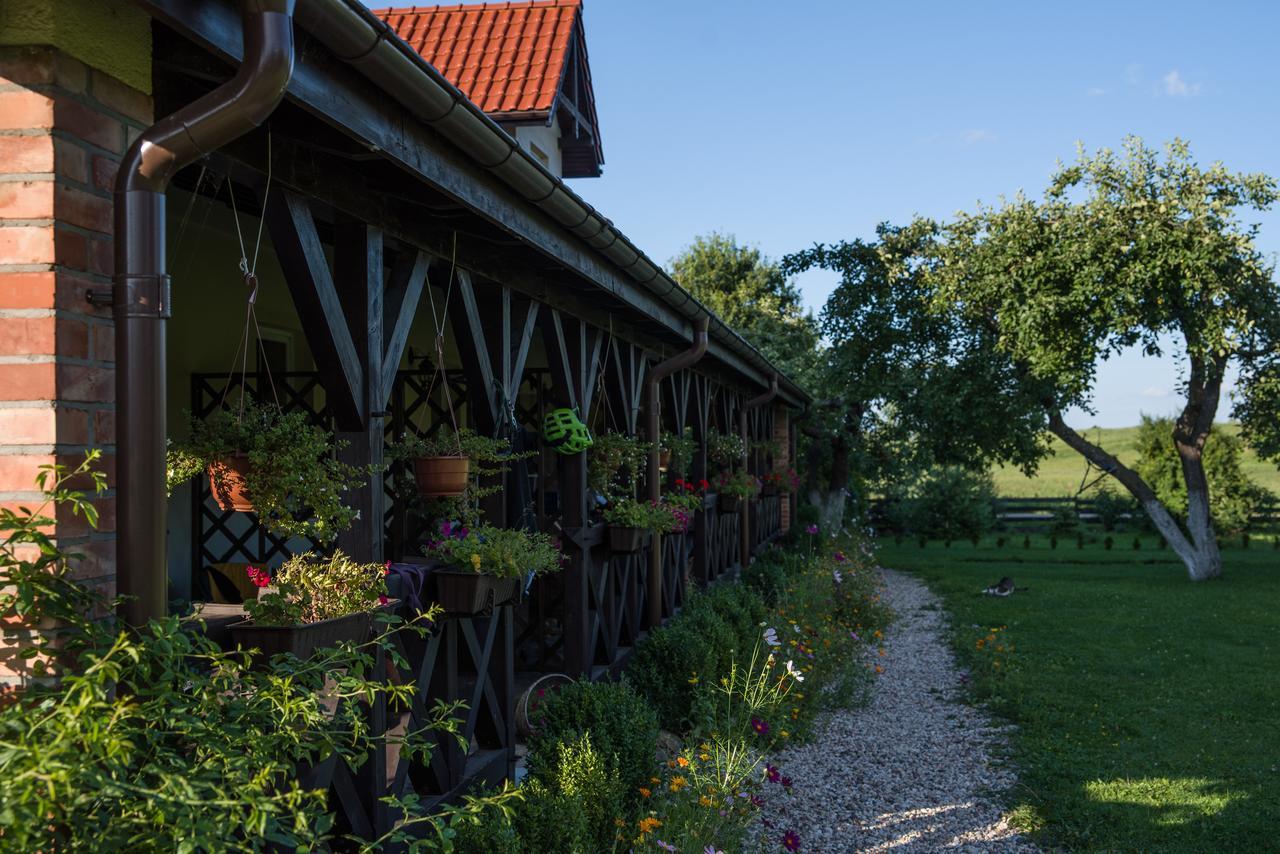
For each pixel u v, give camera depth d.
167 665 2.01
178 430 6.38
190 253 5.85
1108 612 13.40
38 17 2.03
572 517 6.16
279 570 3.04
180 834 1.72
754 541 14.47
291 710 2.23
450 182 3.46
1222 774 6.45
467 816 2.73
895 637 11.99
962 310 17.39
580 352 6.18
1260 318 15.84
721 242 32.50
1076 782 6.34
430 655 4.00
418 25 10.95
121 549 2.15
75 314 2.12
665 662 6.88
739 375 11.98
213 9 2.26
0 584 1.95
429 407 8.79
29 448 2.07
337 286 3.48
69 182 2.10
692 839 4.46
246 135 2.79
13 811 1.52
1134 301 14.60
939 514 23.86
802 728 7.43
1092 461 17.73
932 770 6.73
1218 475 23.11
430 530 4.46
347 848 3.35
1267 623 12.38
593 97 11.87
